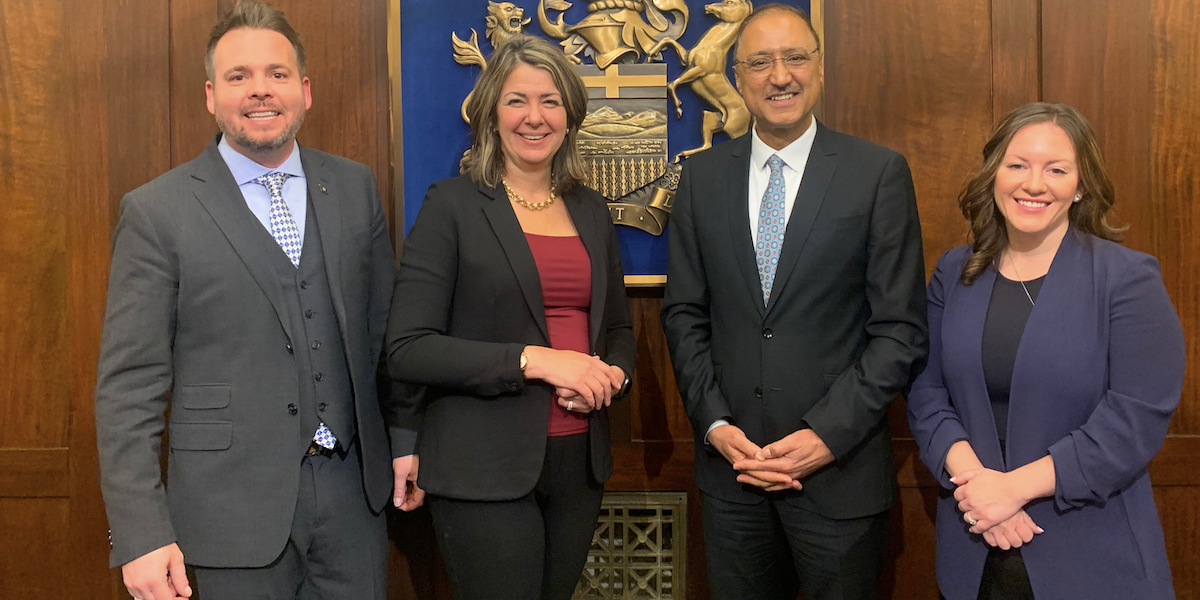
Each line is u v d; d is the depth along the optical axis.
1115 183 2.31
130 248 1.61
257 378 1.64
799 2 2.30
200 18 2.34
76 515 2.38
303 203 1.78
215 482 1.61
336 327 1.73
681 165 2.33
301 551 1.70
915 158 2.33
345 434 1.73
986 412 1.66
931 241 2.34
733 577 1.89
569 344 1.77
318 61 2.36
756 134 1.94
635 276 2.34
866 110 2.33
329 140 2.37
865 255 1.81
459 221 1.75
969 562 1.66
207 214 1.65
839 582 1.78
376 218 1.88
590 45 2.33
